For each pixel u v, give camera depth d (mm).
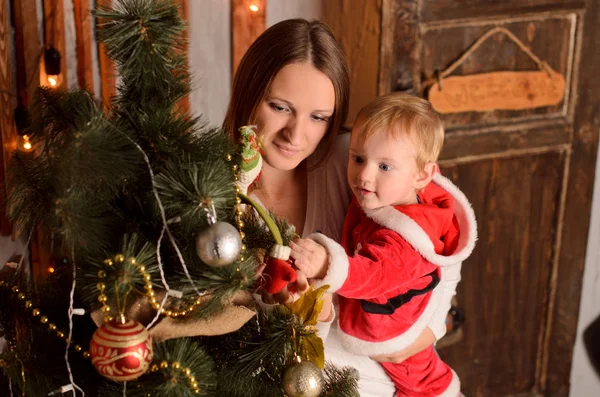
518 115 2055
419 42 1891
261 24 1832
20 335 924
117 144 776
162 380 776
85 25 1464
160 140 826
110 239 797
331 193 1245
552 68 2043
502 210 2162
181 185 777
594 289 2416
